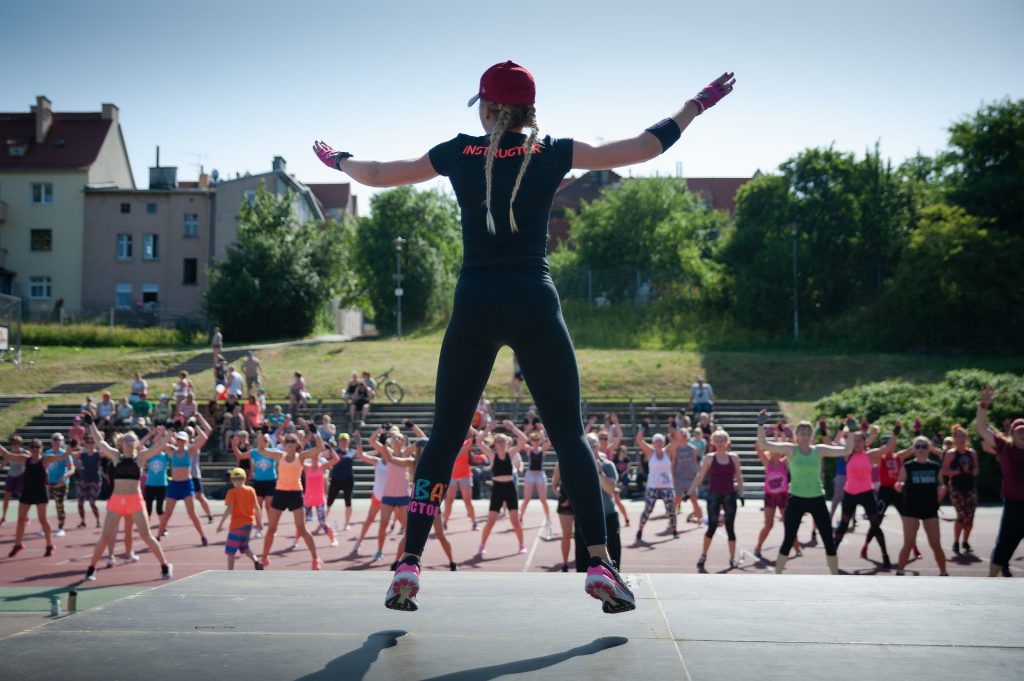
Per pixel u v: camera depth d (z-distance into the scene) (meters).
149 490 17.73
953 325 39.78
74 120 60.97
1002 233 40.78
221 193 58.06
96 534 16.91
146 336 48.53
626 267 50.56
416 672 2.42
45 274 57.34
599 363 37.34
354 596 3.47
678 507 18.33
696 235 55.75
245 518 11.40
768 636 2.77
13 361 39.66
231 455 27.14
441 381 2.79
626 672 2.39
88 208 57.66
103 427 26.86
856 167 47.09
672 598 3.36
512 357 37.03
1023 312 39.66
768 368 36.12
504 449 14.16
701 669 2.42
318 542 15.52
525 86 2.83
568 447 2.75
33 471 14.26
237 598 3.43
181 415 26.94
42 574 12.14
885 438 22.12
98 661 2.52
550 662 2.50
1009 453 8.75
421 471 2.79
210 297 51.09
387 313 56.91
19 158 58.38
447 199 62.97
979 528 17.02
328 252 54.75
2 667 2.46
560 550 14.51
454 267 62.38
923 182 50.09
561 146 2.80
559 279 50.09
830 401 25.72
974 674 2.36
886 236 45.47
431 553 14.17
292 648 2.67
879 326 41.59
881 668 2.41
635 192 53.75
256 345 46.97
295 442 12.43
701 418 26.16
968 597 3.34
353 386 30.28
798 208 46.69
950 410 21.95
